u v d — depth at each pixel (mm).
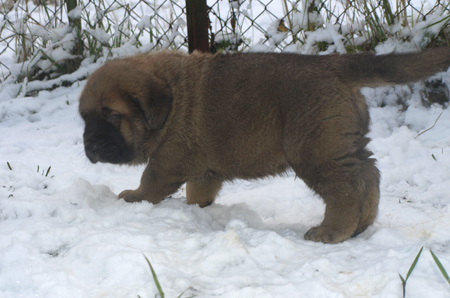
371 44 1761
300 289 983
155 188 1247
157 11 2057
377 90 1692
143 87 1184
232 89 1180
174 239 1099
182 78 1212
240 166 1204
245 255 1046
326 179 1132
